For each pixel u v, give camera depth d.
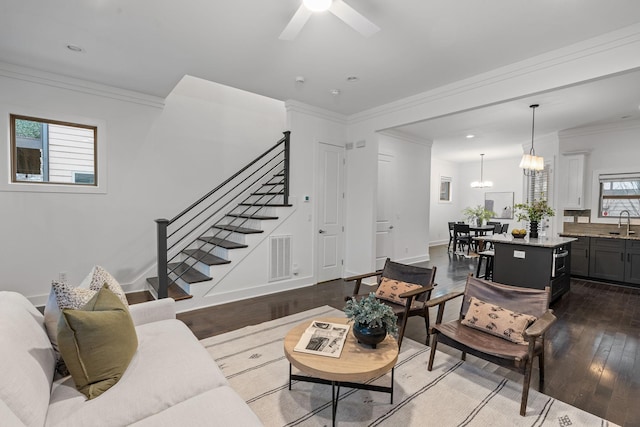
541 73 3.16
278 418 1.91
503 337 2.27
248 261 4.30
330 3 2.08
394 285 3.17
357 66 3.48
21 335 1.42
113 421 1.29
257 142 5.51
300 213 4.88
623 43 2.68
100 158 4.07
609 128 5.70
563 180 6.20
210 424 1.26
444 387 2.24
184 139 4.77
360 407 2.01
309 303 4.08
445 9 2.46
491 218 10.03
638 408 2.05
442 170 10.23
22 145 3.66
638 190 5.45
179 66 3.52
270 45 3.05
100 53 3.22
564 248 4.48
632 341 3.04
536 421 1.90
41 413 1.24
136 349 1.74
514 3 2.37
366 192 5.13
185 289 3.94
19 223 3.60
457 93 3.88
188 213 4.84
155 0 2.38
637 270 5.02
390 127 4.77
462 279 5.43
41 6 2.44
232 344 2.86
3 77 3.44
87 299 1.76
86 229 4.01
